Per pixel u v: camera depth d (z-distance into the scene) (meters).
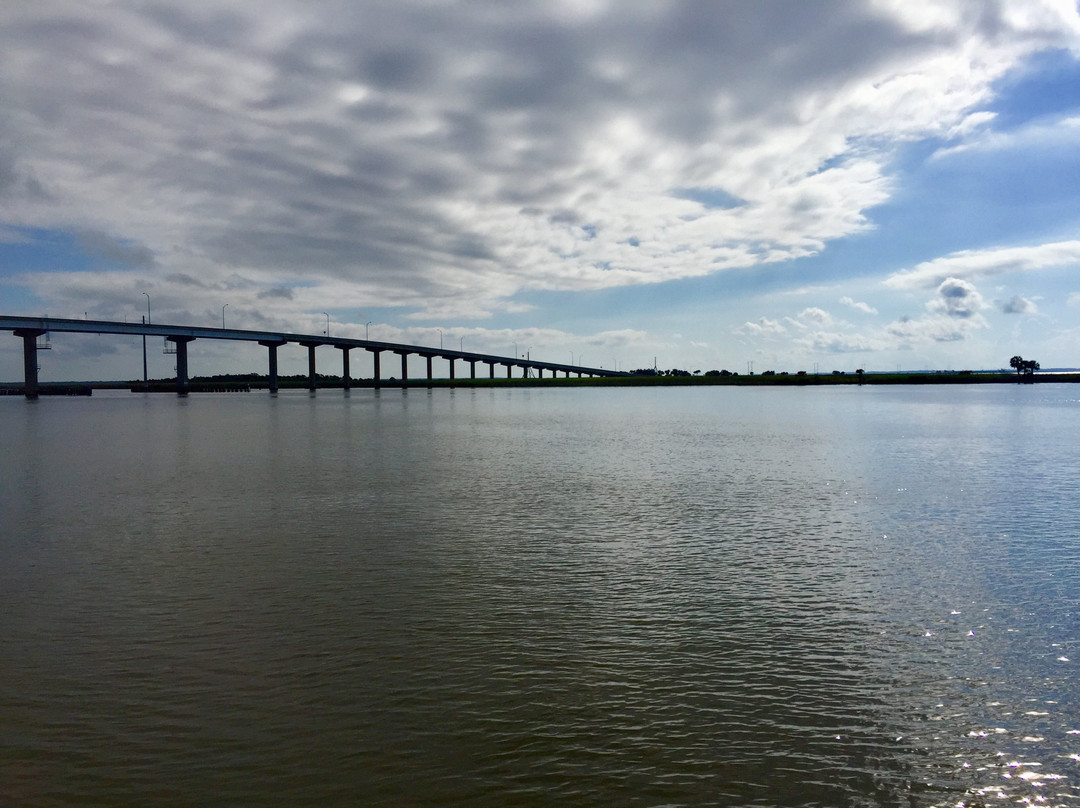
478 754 9.62
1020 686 11.55
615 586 16.55
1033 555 19.39
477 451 46.91
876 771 9.30
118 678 11.83
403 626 14.04
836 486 31.27
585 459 41.94
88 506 27.05
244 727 10.29
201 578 17.28
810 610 15.00
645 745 9.84
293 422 80.12
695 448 48.22
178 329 194.00
